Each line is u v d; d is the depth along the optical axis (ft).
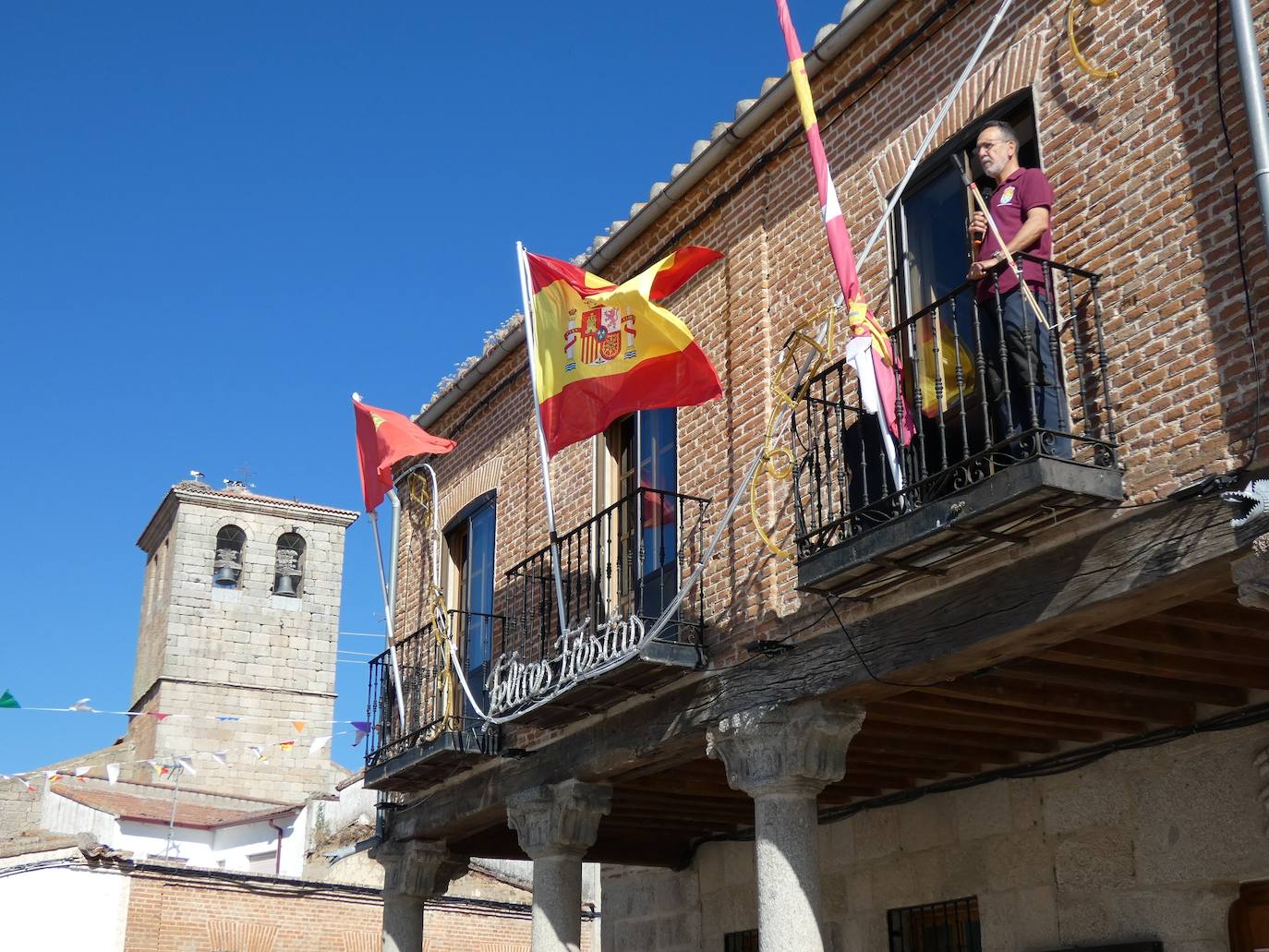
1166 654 28.37
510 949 83.66
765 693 31.14
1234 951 29.78
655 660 32.78
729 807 42.50
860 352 27.27
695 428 37.22
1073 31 27.45
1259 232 23.12
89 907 73.77
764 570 32.78
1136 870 31.73
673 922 47.19
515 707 37.83
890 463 27.37
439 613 45.85
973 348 28.53
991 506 23.86
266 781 152.97
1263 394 22.56
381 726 48.11
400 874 47.60
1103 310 25.72
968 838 36.24
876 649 28.43
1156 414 24.23
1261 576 21.40
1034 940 33.81
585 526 36.73
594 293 37.60
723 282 37.50
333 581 164.45
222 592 158.81
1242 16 23.31
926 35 31.37
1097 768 33.14
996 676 29.53
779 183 35.78
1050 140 27.58
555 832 37.99
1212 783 30.42
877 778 38.01
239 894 78.23
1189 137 24.75
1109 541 24.11
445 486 53.21
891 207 28.55
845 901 39.81
